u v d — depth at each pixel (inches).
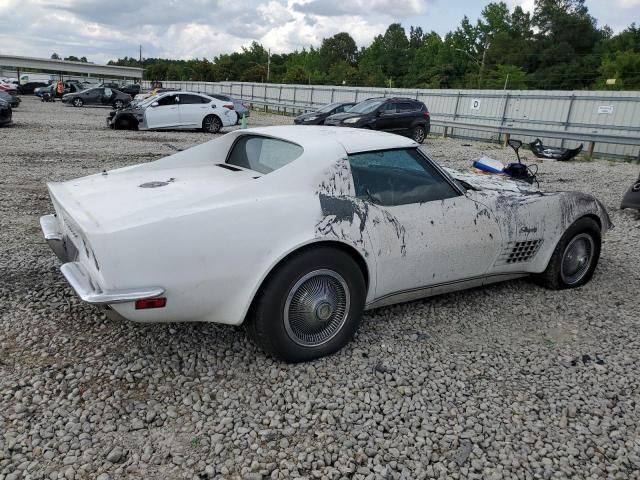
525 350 135.8
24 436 95.8
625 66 2529.5
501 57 3267.7
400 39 4429.1
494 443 99.9
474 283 155.0
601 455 98.0
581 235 174.2
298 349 120.8
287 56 5201.8
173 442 96.4
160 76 4670.3
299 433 100.3
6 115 674.2
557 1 3577.8
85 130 700.0
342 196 124.6
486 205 149.3
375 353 130.0
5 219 241.0
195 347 128.7
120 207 112.3
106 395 108.8
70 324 138.4
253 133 151.3
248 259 110.0
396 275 132.7
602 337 144.7
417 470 91.9
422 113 733.3
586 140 639.8
